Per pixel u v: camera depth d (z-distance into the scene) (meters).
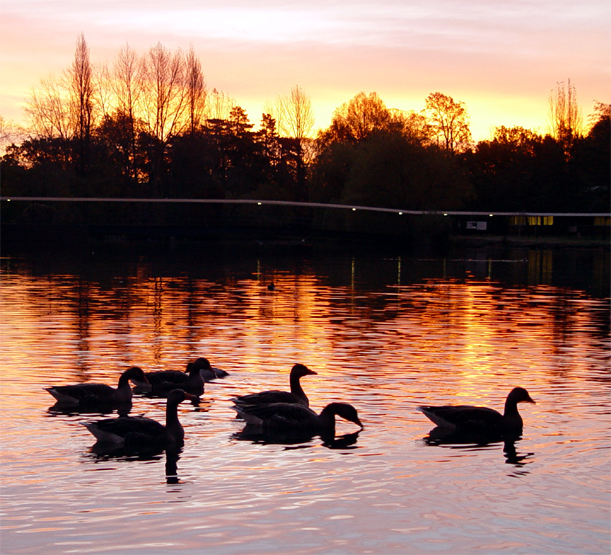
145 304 36.38
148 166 121.81
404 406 16.47
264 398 15.77
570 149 136.12
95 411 16.02
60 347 23.48
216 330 27.52
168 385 17.78
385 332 27.39
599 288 48.00
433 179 108.69
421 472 12.21
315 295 41.84
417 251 99.44
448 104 146.88
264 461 12.73
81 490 11.35
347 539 9.76
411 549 9.51
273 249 102.88
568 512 10.65
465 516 10.48
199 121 115.38
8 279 52.12
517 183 129.75
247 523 10.20
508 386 18.38
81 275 56.22
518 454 13.12
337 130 142.12
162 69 112.56
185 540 9.69
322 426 14.52
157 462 12.66
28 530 9.95
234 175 142.00
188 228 100.69
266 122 152.62
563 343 25.05
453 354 22.72
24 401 16.66
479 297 41.62
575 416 15.62
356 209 104.31
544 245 105.25
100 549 9.44
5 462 12.60
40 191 107.44
